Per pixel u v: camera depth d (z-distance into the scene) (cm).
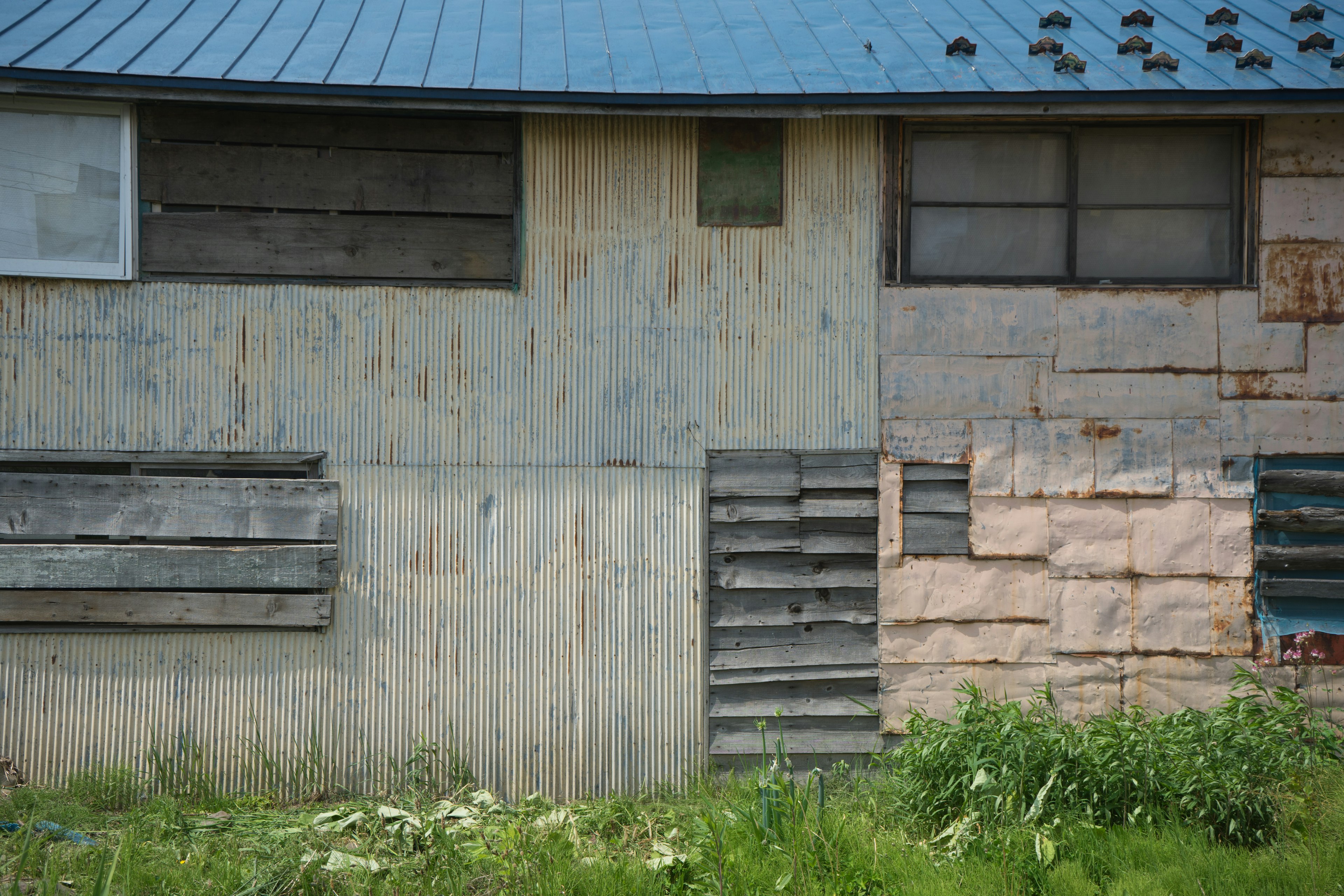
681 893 427
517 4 674
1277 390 580
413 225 570
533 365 575
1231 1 661
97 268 552
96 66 519
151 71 520
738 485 582
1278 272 581
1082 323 582
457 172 571
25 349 546
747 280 583
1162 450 580
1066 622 580
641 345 579
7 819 474
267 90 526
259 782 555
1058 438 582
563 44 602
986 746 491
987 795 471
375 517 566
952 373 583
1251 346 580
